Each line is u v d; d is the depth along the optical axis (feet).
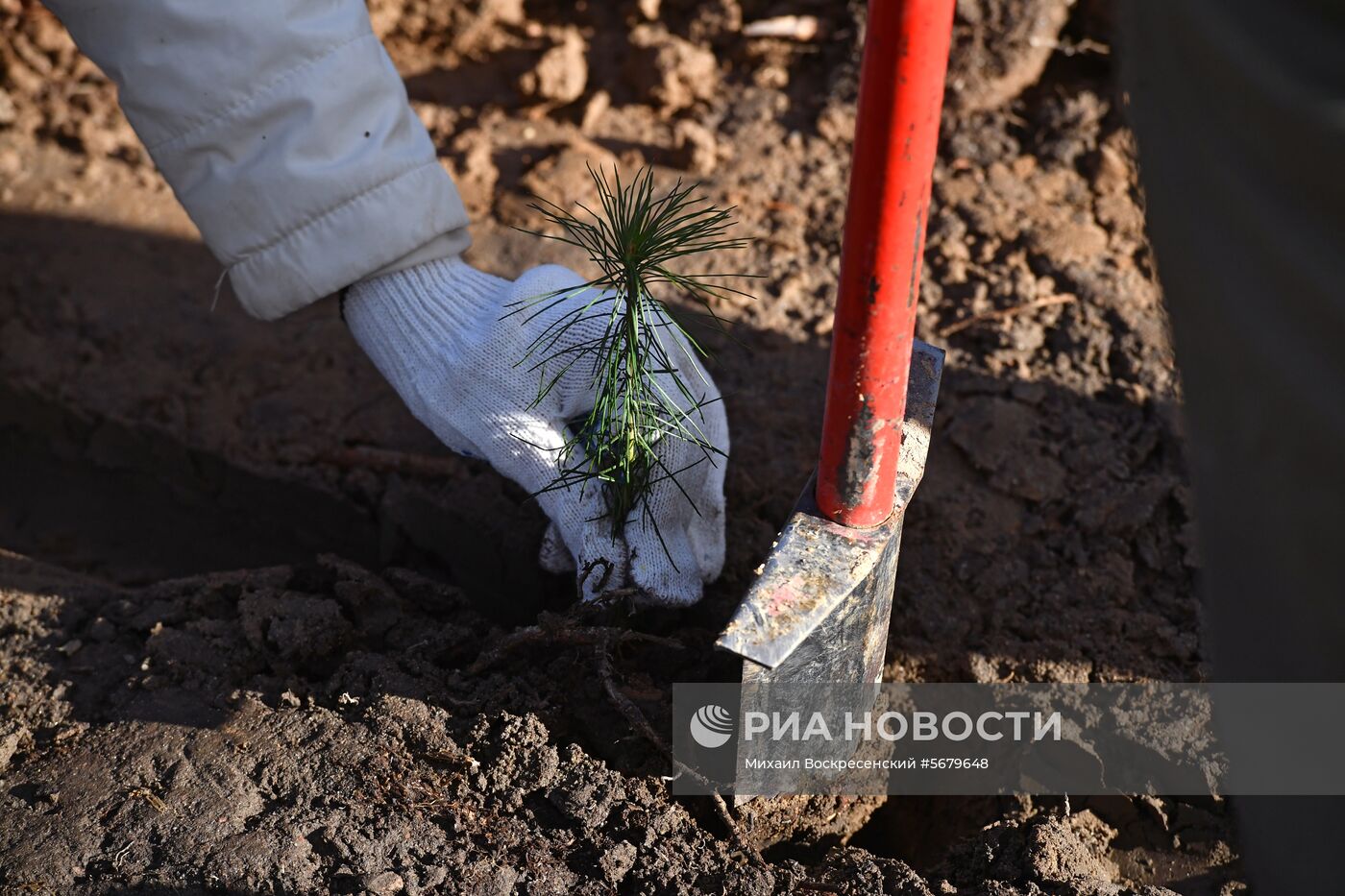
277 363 10.87
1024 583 8.78
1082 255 11.02
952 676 8.34
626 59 13.12
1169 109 8.27
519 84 12.51
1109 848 7.45
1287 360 7.14
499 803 6.95
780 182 11.94
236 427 10.35
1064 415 9.86
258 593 8.21
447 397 7.46
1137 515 9.12
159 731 7.39
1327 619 6.97
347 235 7.23
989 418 9.80
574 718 7.50
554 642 7.73
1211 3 7.67
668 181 12.00
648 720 7.41
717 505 7.98
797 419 9.87
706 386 7.63
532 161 12.23
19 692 7.77
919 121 4.87
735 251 11.32
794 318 10.77
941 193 11.63
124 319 11.18
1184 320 8.11
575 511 7.51
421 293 7.53
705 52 13.01
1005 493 9.36
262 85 6.95
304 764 7.14
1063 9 12.21
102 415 10.51
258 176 7.08
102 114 12.91
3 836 6.84
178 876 6.59
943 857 7.30
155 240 11.94
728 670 7.81
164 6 6.77
